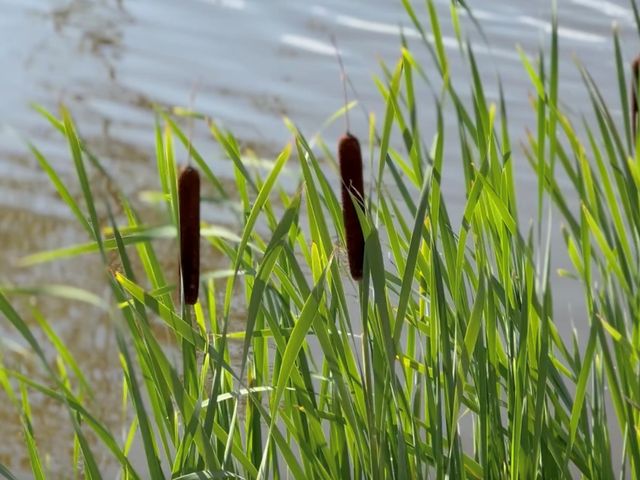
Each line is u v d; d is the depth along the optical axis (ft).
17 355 29.12
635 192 18.08
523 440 17.95
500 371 18.40
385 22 46.14
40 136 39.04
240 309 25.55
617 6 45.65
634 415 18.20
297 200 17.13
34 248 33.53
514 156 36.52
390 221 17.95
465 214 17.67
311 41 44.98
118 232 17.16
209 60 43.75
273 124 39.24
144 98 41.29
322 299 17.75
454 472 17.78
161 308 17.24
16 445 26.21
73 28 45.75
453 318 18.24
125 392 18.26
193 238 17.16
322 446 18.11
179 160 36.91
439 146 17.78
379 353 17.65
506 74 41.63
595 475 18.31
